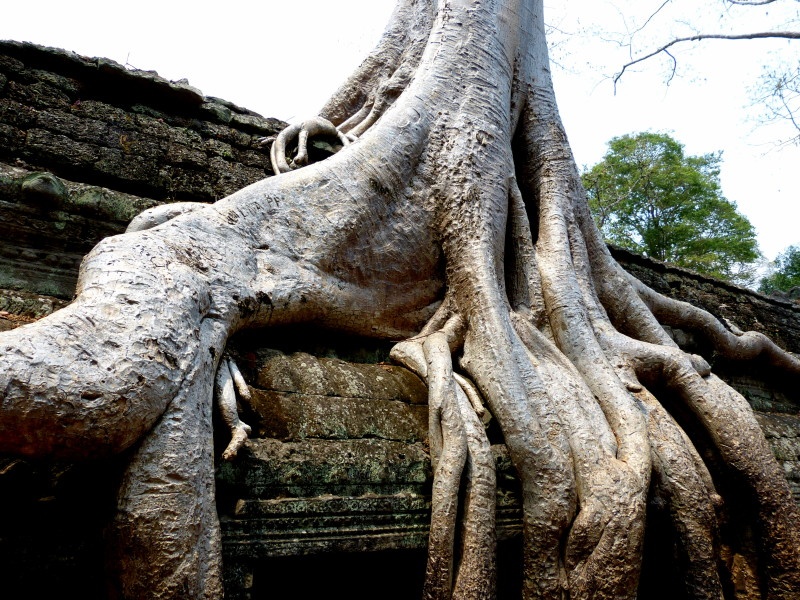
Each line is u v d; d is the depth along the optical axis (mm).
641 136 18891
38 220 3137
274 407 2506
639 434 3105
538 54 4781
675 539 3070
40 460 1803
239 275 2715
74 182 3416
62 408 1729
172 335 2119
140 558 1849
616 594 2576
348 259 3242
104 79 3781
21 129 3391
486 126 3920
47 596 1921
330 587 2564
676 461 3191
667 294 6918
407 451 2695
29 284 3057
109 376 1854
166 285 2254
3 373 1639
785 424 5562
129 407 1876
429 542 2445
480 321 3281
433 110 3844
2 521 1882
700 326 5871
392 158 3508
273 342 3039
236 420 2275
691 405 3746
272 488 2283
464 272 3463
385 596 2703
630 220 19312
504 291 3617
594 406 3172
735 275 19031
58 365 1754
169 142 3896
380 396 2877
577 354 3604
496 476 2795
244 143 4246
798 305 8719
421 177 3652
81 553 1967
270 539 2219
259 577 2350
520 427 2848
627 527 2680
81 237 3262
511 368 3031
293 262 3012
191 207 3047
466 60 4082
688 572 3010
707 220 18922
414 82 3986
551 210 4344
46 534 1931
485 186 3715
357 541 2396
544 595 2611
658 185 18375
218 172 4035
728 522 3498
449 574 2398
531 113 4637
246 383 2564
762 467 3518
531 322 3703
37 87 3518
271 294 2822
